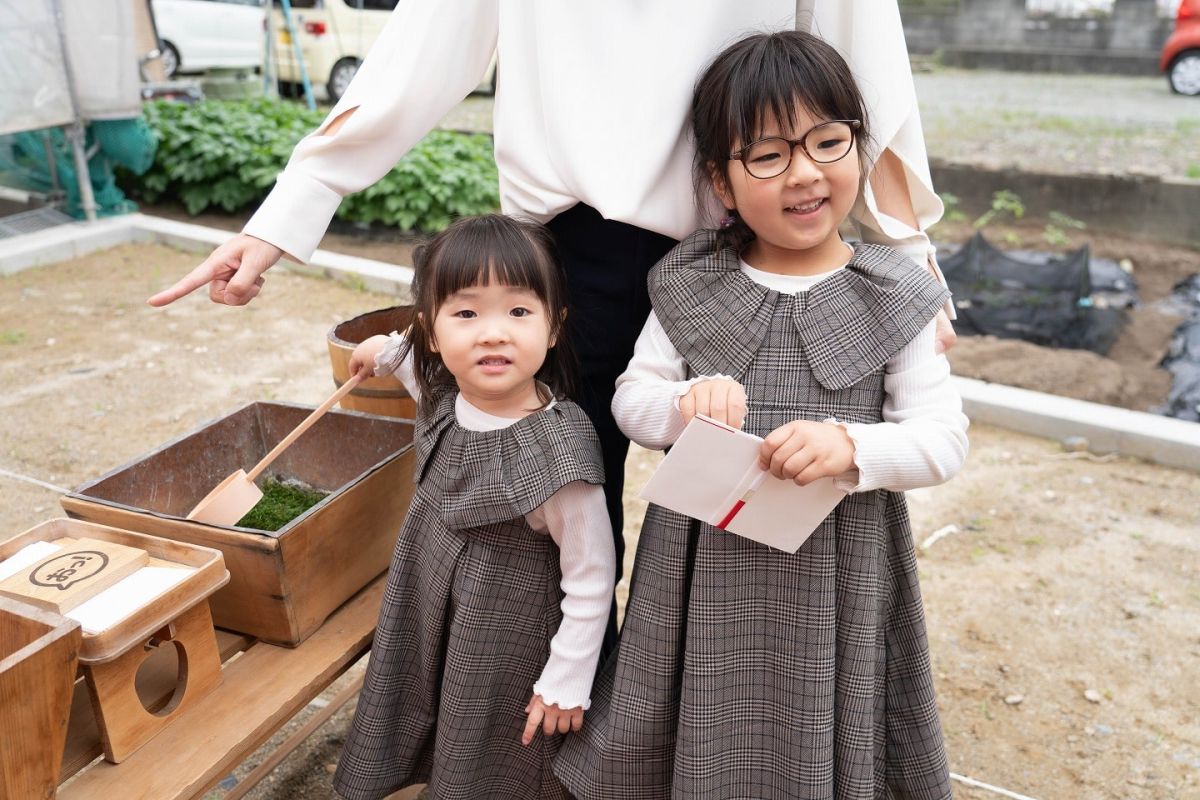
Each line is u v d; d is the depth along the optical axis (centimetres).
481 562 156
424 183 654
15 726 121
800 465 130
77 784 138
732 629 149
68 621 125
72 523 158
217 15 1055
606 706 160
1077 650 266
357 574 183
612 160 153
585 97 152
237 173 698
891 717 165
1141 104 957
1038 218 739
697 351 149
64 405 399
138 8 759
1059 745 232
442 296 149
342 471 206
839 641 149
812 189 138
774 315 147
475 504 152
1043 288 567
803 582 146
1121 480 357
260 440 211
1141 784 221
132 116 605
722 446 132
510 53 160
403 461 188
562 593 160
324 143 167
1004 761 227
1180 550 311
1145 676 256
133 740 144
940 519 330
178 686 152
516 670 163
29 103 561
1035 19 1068
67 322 490
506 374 149
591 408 174
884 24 156
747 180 141
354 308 521
